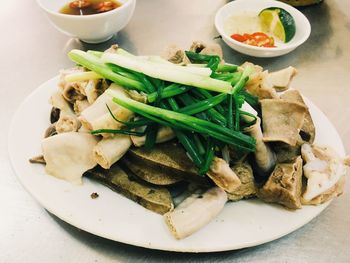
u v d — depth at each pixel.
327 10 0.48
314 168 0.26
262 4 0.44
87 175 0.26
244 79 0.26
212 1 0.49
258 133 0.25
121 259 0.25
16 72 0.38
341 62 0.41
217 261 0.25
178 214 0.23
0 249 0.25
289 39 0.41
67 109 0.29
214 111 0.25
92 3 0.41
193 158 0.24
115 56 0.26
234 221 0.24
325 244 0.26
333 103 0.36
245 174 0.25
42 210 0.27
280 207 0.25
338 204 0.28
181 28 0.45
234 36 0.40
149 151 0.26
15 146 0.27
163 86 0.25
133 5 0.40
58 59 0.40
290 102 0.26
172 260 0.25
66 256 0.25
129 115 0.25
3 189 0.28
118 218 0.24
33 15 0.46
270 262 0.25
